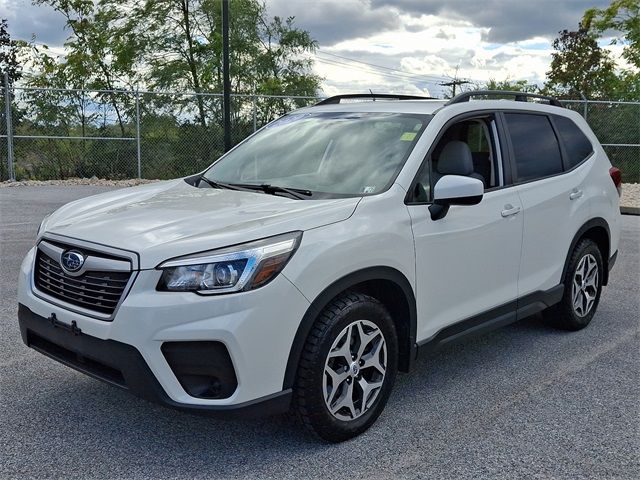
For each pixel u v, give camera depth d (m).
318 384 3.18
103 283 3.11
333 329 3.21
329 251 3.21
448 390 4.14
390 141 4.09
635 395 4.09
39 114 16.73
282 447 3.35
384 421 3.68
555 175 4.98
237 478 3.06
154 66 26.59
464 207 4.02
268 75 27.02
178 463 3.19
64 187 15.79
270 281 3.01
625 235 10.30
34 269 3.51
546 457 3.30
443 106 4.32
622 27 26.11
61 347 3.37
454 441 3.45
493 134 4.55
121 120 17.39
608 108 18.19
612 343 5.09
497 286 4.36
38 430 3.50
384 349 3.54
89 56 25.36
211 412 2.97
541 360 4.70
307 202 3.61
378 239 3.44
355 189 3.83
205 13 26.17
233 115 18.00
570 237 5.05
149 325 2.92
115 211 3.65
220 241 3.05
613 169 5.71
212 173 4.62
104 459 3.21
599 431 3.59
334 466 3.18
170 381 2.96
